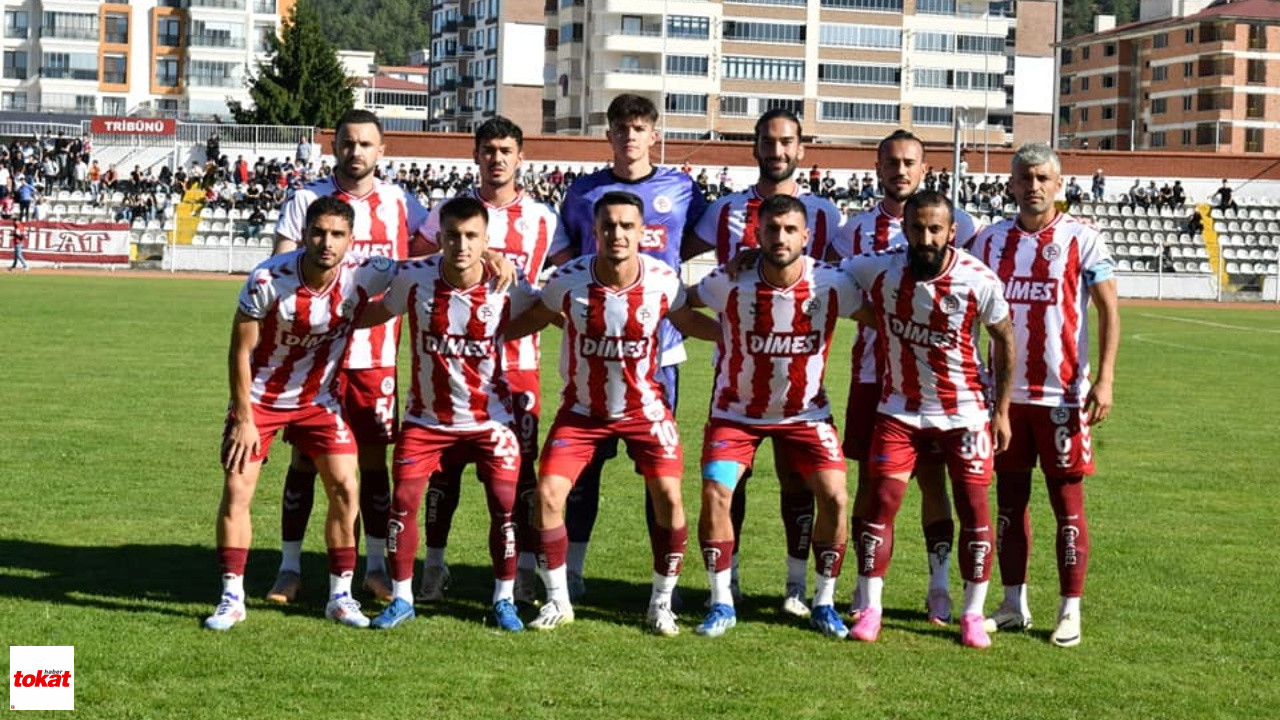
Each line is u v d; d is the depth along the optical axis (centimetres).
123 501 977
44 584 751
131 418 1361
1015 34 9006
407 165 5491
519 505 771
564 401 719
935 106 8881
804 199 818
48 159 5038
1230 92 9444
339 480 703
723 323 702
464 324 693
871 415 770
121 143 5406
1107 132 10488
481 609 738
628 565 841
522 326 721
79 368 1777
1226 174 5572
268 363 695
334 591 710
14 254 4278
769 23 8638
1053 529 970
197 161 5450
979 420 692
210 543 862
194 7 9012
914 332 686
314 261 677
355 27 18875
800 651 669
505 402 719
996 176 5697
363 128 777
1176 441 1381
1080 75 10800
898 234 773
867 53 8769
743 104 8656
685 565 858
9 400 1466
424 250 793
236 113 7238
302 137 5497
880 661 654
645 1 8450
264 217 4628
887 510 698
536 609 755
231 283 3881
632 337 690
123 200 4759
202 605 720
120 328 2359
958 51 8881
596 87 8575
